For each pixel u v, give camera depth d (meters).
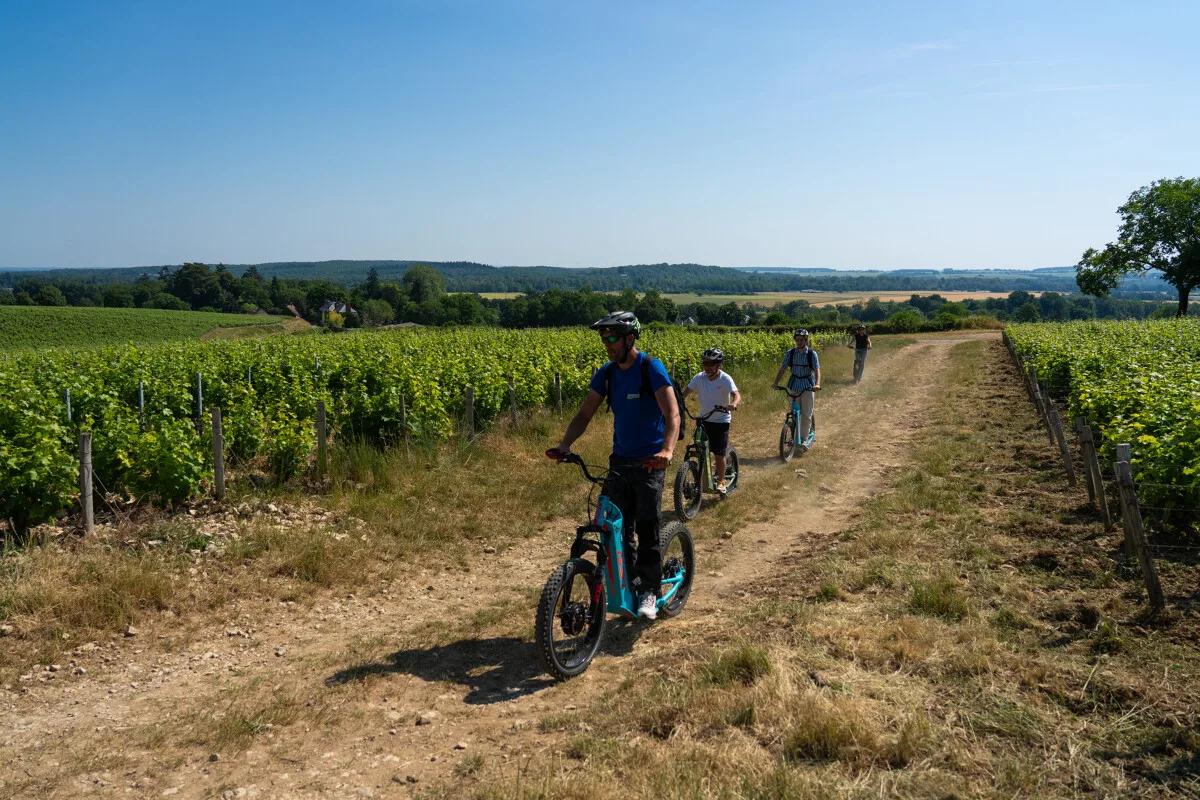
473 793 3.00
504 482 8.93
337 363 19.31
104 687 4.29
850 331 42.66
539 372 16.02
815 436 12.03
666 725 3.44
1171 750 2.96
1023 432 11.27
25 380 13.24
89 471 6.56
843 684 3.63
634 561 4.54
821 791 2.78
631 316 4.35
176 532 6.52
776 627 4.48
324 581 5.98
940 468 8.88
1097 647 3.93
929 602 4.63
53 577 5.30
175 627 5.11
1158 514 5.82
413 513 7.65
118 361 23.12
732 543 6.83
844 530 6.81
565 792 2.88
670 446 4.29
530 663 4.44
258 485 8.41
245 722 3.72
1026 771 2.86
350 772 3.28
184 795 3.13
